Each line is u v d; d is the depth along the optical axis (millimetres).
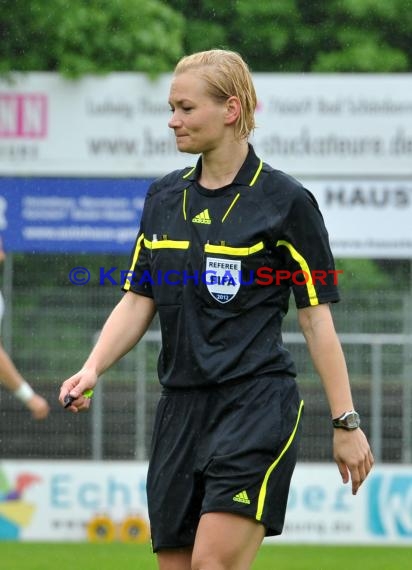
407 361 35156
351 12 40312
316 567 29734
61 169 37406
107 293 35219
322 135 37250
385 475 35125
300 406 13320
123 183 37219
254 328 13016
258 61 40031
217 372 12922
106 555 31406
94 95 37406
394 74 37094
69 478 35000
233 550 12633
